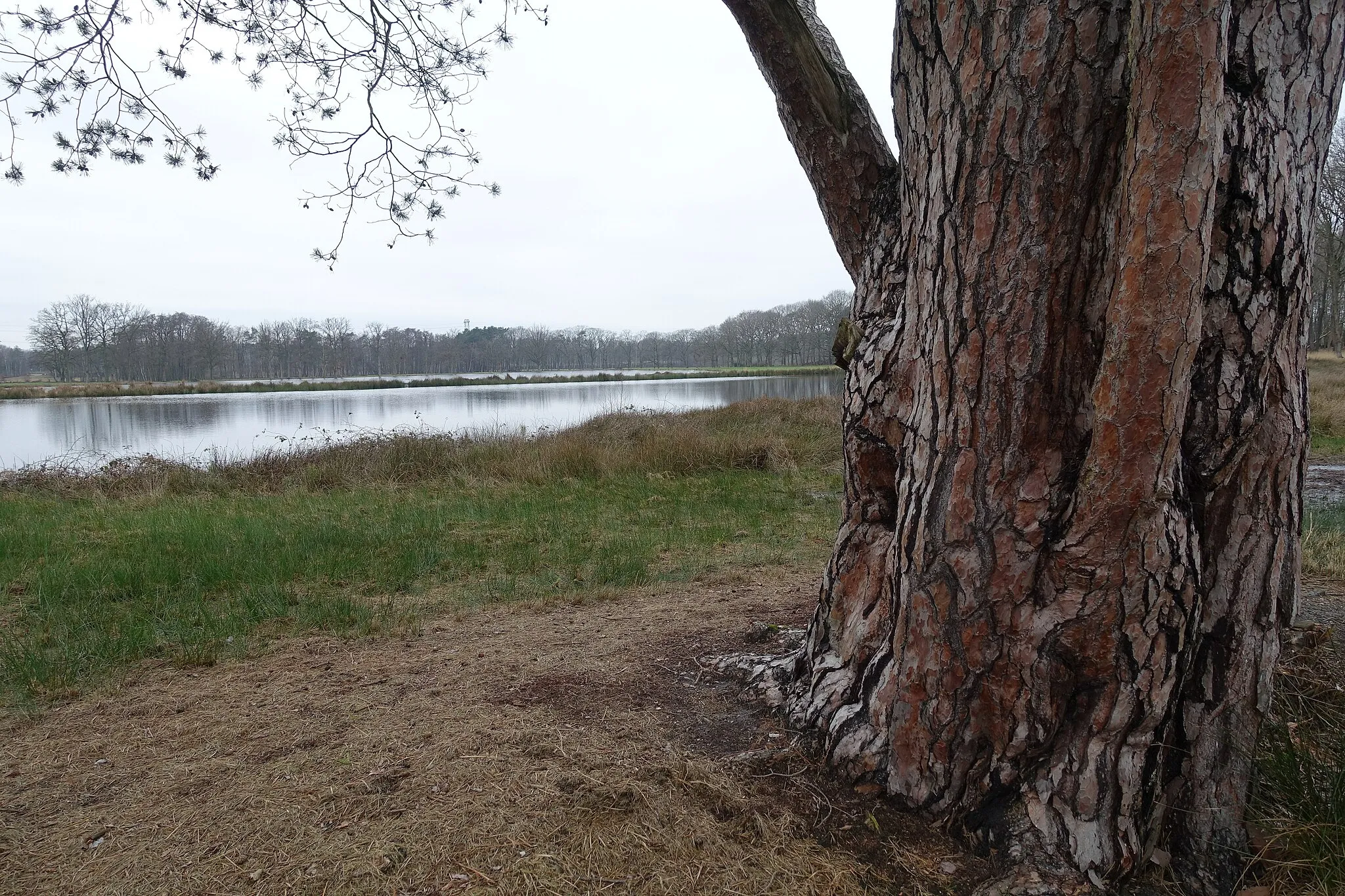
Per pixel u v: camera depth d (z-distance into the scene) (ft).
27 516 26.61
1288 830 6.36
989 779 6.38
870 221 8.21
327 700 9.53
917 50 6.34
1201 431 6.08
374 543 19.60
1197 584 5.95
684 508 25.58
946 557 6.31
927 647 6.52
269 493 33.24
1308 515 19.13
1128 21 5.35
